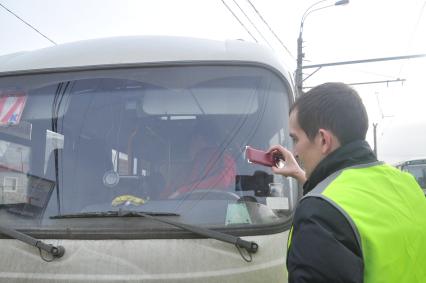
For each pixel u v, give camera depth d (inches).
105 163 114.0
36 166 115.5
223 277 97.0
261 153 102.0
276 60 120.6
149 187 110.7
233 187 109.0
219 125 115.0
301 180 97.2
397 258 61.8
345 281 56.7
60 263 98.8
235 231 100.0
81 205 110.0
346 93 69.2
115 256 98.0
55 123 118.0
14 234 99.7
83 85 119.2
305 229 60.6
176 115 116.1
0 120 120.8
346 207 61.2
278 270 100.9
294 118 72.8
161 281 96.7
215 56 118.6
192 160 112.8
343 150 68.2
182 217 104.7
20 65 123.2
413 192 69.7
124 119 116.7
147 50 119.9
